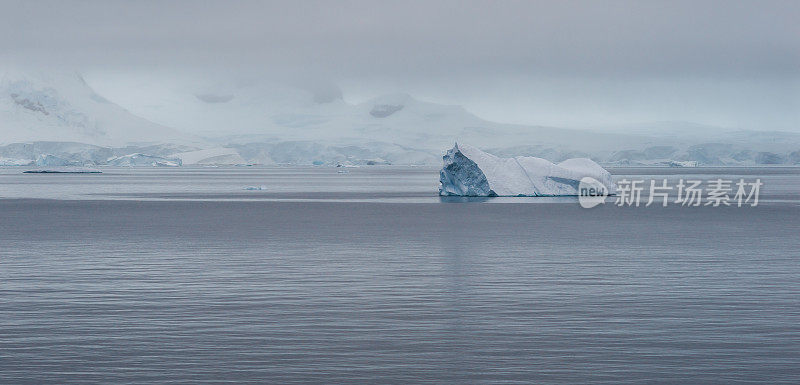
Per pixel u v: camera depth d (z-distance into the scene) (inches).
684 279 1909.4
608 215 4370.1
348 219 4082.2
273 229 3447.3
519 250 2578.7
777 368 1104.8
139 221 3954.2
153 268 2117.4
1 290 1743.4
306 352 1193.4
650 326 1369.3
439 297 1656.0
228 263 2225.6
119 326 1369.3
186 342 1254.3
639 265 2183.8
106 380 1051.9
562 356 1169.4
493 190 5984.3
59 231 3341.5
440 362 1138.0
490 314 1473.9
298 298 1643.7
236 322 1403.8
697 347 1220.5
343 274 1998.0
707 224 3762.3
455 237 3056.1
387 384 1036.5
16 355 1173.7
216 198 6520.7
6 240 2930.6
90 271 2054.6
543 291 1727.4
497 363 1133.1
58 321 1408.7
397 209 4933.6
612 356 1169.4
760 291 1728.6
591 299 1628.9
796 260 2306.8
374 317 1446.9
